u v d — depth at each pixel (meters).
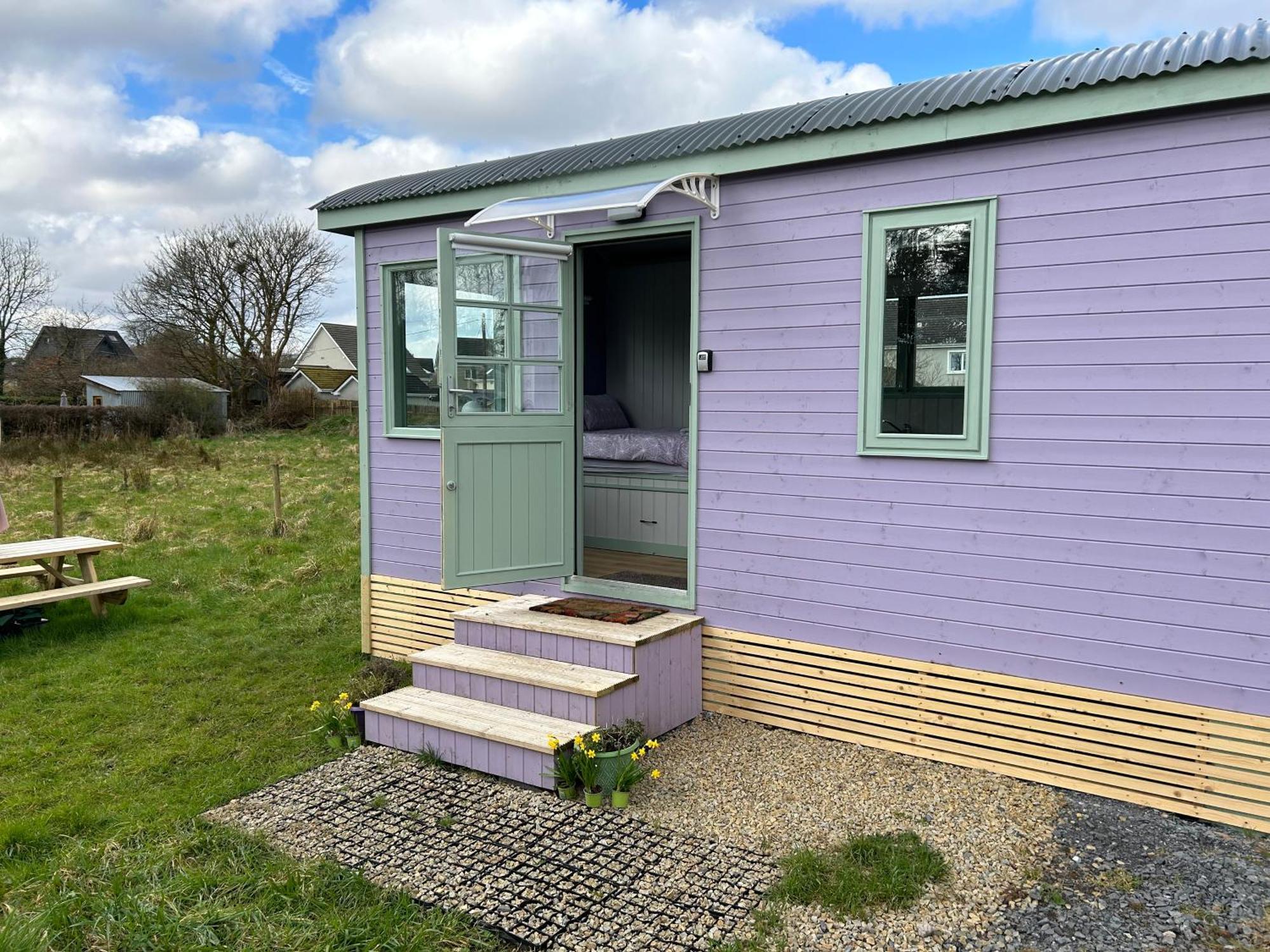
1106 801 3.94
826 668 4.68
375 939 2.84
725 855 3.47
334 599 7.87
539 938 2.90
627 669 4.54
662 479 6.50
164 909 2.96
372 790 4.11
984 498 4.17
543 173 5.23
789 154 4.46
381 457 6.38
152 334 28.72
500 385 5.21
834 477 4.58
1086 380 3.89
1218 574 3.66
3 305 31.11
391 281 6.21
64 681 5.78
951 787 4.09
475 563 5.14
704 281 4.93
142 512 12.38
